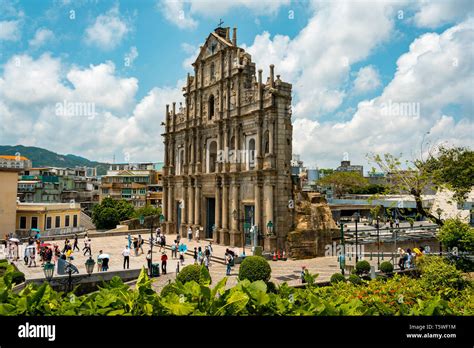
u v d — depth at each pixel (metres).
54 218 70.94
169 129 69.19
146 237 64.44
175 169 67.88
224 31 59.34
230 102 54.34
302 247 45.88
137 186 126.31
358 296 14.05
